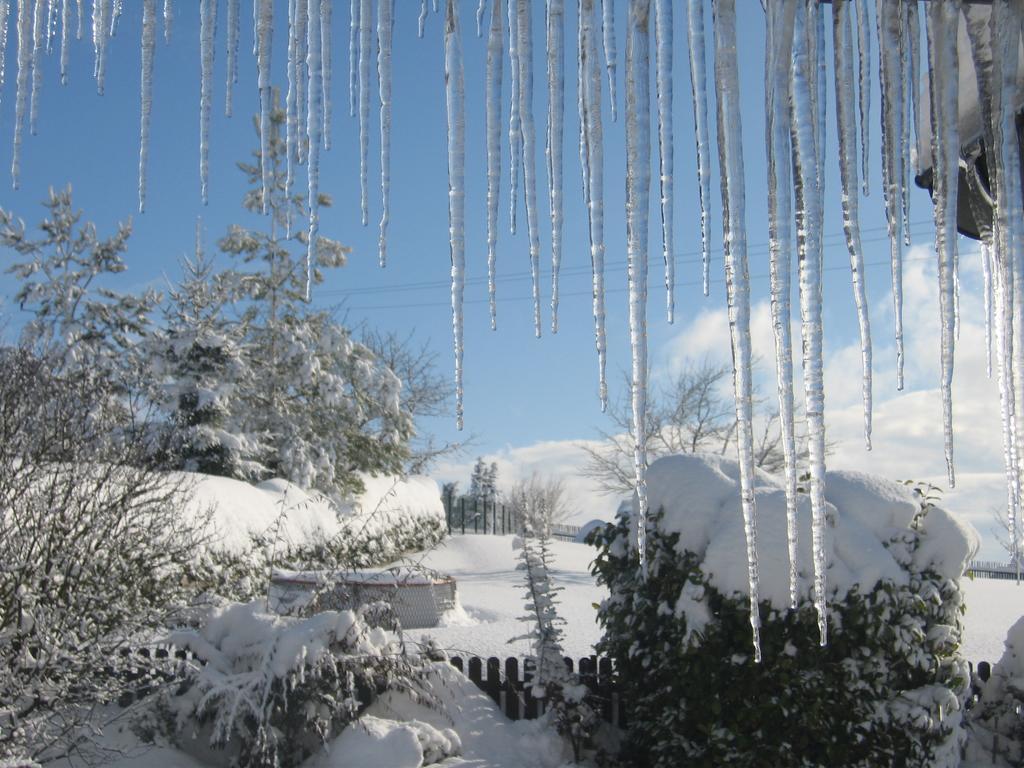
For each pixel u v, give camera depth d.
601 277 2.12
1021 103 2.44
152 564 7.38
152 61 2.35
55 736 5.88
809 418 2.00
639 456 2.07
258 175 27.55
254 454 23.39
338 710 6.42
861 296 2.19
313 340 27.41
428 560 25.69
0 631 6.11
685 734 6.03
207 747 6.48
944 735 5.91
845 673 5.66
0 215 23.94
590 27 2.15
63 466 7.45
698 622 5.87
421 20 2.31
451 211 2.22
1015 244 2.20
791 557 2.03
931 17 2.37
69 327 23.03
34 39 2.38
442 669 7.36
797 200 2.02
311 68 2.27
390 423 28.86
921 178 3.21
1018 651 7.00
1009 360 2.26
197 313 23.42
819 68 2.18
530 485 35.41
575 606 16.64
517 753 6.80
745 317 2.01
